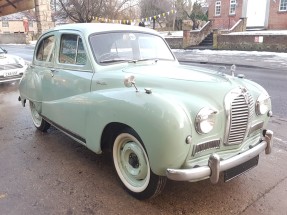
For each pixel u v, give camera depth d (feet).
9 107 23.62
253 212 9.90
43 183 11.68
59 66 14.15
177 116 8.76
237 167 10.09
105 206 10.21
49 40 15.30
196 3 138.21
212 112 9.29
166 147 8.75
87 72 12.48
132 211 9.93
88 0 93.50
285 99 24.39
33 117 18.08
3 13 64.03
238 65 44.96
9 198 10.69
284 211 9.97
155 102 9.11
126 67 12.53
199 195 10.85
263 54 59.41
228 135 9.85
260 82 31.42
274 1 84.53
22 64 33.42
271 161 13.61
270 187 11.41
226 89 9.99
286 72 38.47
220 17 100.73
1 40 135.74
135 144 10.25
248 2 91.04
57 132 17.44
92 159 13.74
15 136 16.79
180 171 8.71
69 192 11.05
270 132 11.18
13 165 13.19
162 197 10.71
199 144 9.25
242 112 10.01
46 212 9.92
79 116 12.26
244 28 82.99
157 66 12.91
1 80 31.48
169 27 148.66
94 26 13.46
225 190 11.18
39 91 15.66
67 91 13.33
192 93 9.91
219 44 72.33
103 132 11.09
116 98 10.27
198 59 53.67
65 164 13.25
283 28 83.92
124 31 13.91
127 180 10.94
